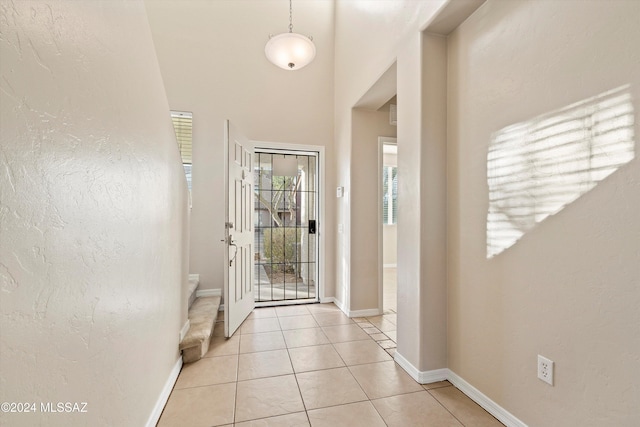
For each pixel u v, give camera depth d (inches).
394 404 67.8
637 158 40.3
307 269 153.2
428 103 77.7
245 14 144.9
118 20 45.3
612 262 43.0
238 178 116.2
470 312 70.9
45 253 28.8
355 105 127.0
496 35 64.0
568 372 48.8
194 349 87.7
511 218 60.1
